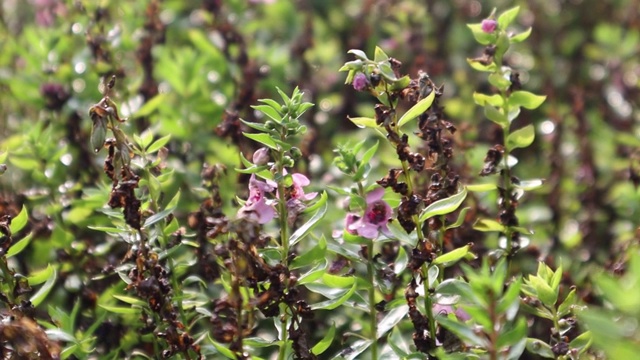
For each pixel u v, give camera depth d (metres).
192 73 1.33
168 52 1.41
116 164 1.04
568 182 1.36
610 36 1.56
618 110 1.47
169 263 1.11
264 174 1.05
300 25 1.63
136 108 1.30
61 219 1.23
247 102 1.31
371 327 1.07
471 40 1.66
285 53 1.46
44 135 1.23
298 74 1.48
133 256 1.07
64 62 1.36
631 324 0.98
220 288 1.17
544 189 1.35
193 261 1.13
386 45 1.52
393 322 1.07
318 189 1.28
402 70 1.49
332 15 1.70
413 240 1.06
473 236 1.18
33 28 1.50
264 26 1.61
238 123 1.21
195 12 1.64
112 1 1.46
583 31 1.75
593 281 1.16
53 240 1.19
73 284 1.19
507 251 1.13
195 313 1.12
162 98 1.28
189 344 1.06
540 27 1.66
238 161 1.22
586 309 1.07
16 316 1.03
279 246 1.05
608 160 1.38
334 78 1.51
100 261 1.20
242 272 1.01
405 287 1.10
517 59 1.64
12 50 1.46
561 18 1.75
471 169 1.27
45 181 1.23
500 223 1.12
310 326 1.17
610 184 1.35
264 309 1.04
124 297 1.08
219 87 1.38
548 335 1.16
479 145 1.33
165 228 1.10
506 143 1.12
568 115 1.45
